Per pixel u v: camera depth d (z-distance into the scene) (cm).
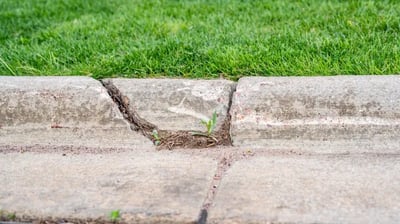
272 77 146
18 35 192
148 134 140
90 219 115
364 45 161
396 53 154
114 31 184
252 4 204
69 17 207
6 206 118
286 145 136
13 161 133
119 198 119
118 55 167
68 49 172
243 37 171
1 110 144
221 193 119
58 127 142
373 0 192
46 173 128
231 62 157
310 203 116
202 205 116
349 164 127
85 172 128
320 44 162
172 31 182
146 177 125
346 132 135
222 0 211
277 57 158
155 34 180
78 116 142
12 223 115
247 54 159
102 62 161
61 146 140
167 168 128
